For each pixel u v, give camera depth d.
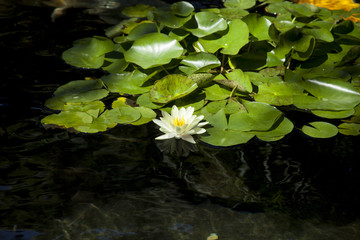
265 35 2.39
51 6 2.73
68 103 2.22
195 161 2.08
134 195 2.01
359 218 1.97
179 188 2.02
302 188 2.03
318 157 2.10
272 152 2.11
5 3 2.72
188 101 2.25
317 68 2.37
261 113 2.19
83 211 1.97
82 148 2.11
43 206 1.98
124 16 2.67
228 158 2.09
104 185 2.02
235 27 2.38
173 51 2.32
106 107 2.23
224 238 1.94
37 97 2.24
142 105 2.24
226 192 2.02
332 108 2.22
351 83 2.32
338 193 2.02
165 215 1.97
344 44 2.45
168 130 2.14
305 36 2.36
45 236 1.93
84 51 2.42
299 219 1.97
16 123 2.16
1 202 1.98
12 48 2.43
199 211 1.98
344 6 2.73
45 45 2.46
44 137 2.13
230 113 2.20
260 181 2.04
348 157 2.10
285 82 2.31
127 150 2.11
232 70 2.37
